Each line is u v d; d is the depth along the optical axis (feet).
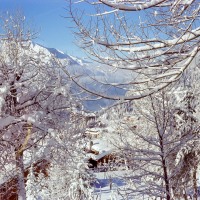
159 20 19.88
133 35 20.76
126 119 59.16
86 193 89.20
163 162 49.21
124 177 51.01
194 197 61.93
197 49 20.03
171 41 19.54
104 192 99.04
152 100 49.70
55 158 60.49
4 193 56.49
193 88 57.62
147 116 50.60
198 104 67.92
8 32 64.64
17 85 57.52
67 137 62.08
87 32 20.45
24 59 61.41
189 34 19.11
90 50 21.22
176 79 21.25
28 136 51.52
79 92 21.68
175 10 18.58
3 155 56.95
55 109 59.88
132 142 62.75
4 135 52.65
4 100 52.85
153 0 18.07
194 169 62.13
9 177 55.83
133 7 18.37
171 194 51.13
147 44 20.08
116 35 20.59
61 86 52.13
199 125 53.88
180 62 21.93
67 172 87.15
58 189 89.45
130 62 21.04
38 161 62.28
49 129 56.34
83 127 61.82
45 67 57.88
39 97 59.93
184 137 50.60
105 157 115.96
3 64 59.52
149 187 49.78
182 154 58.18
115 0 18.47
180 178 54.65
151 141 50.14
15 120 52.06
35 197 78.13
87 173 90.43
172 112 50.26
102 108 22.24
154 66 21.17
